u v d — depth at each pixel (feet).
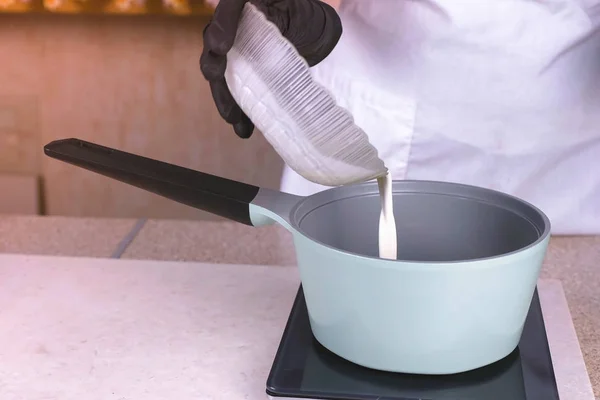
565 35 2.13
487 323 1.17
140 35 4.57
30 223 2.19
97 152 1.49
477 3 2.11
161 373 1.36
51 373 1.35
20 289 1.69
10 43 4.66
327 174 1.13
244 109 1.13
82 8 4.17
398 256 1.47
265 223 1.37
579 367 1.37
